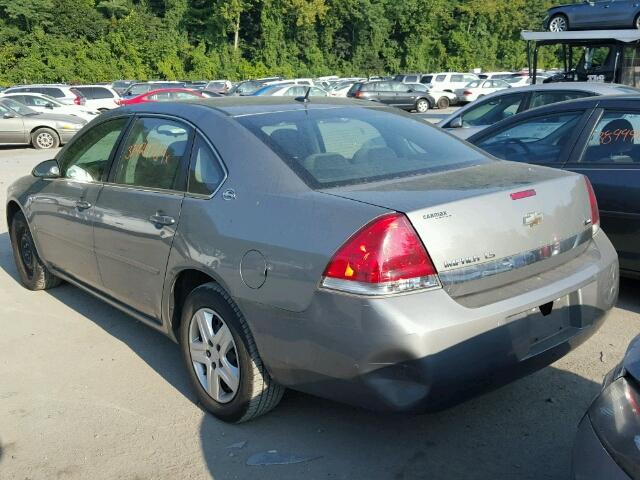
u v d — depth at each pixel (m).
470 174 3.37
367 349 2.69
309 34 61.47
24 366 4.27
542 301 2.96
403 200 2.86
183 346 3.67
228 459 3.20
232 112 3.72
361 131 3.76
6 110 18.89
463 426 3.42
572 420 3.44
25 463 3.22
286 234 2.97
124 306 4.31
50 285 5.72
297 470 3.09
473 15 64.88
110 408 3.71
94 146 4.61
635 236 4.78
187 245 3.46
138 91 36.03
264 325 3.04
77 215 4.52
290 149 3.35
